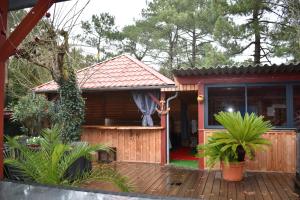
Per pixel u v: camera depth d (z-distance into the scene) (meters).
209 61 13.88
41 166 3.78
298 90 7.36
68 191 2.88
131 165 8.20
